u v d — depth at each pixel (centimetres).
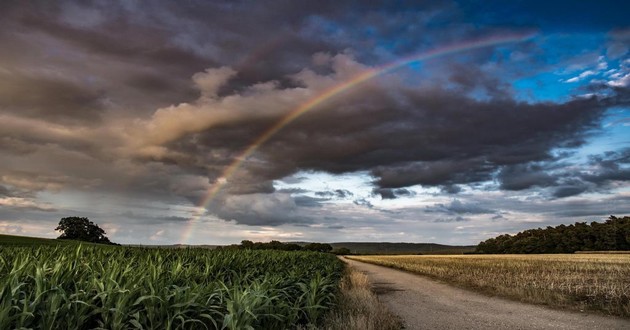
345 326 994
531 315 1570
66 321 520
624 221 13875
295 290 1077
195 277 871
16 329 436
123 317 538
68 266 661
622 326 1348
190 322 630
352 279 2556
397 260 8069
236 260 1288
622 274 3055
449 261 6500
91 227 9256
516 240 16762
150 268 743
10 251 1122
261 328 764
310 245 14650
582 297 1931
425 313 1625
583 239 13950
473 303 1938
